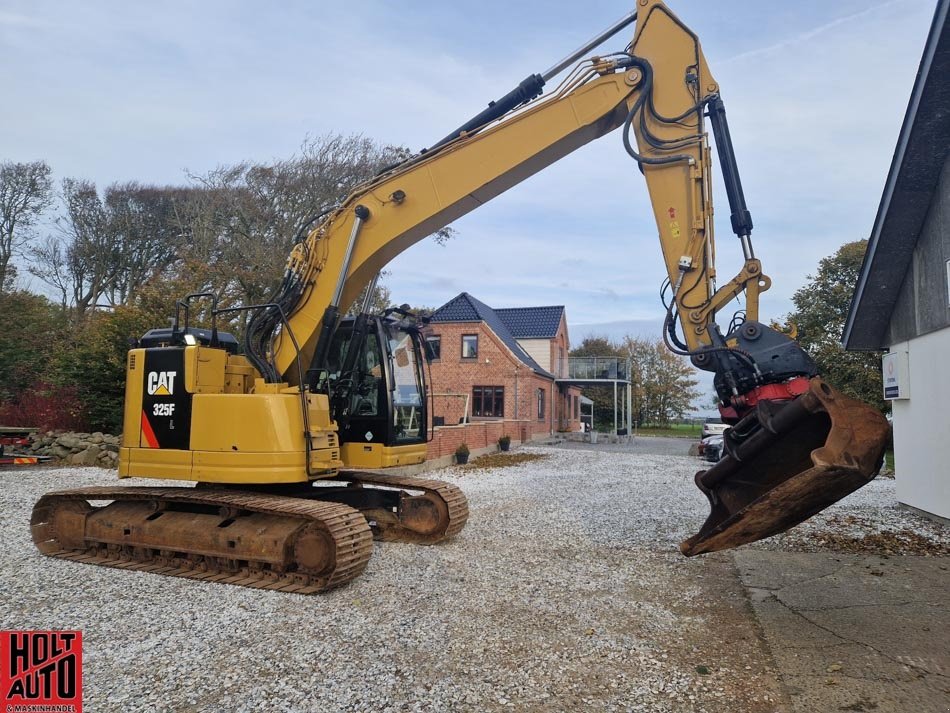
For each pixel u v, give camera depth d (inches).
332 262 270.8
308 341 273.9
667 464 716.7
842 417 172.1
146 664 163.8
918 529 326.0
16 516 355.9
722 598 218.5
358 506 318.3
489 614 201.8
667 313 225.0
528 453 851.4
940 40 258.7
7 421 652.7
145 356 272.8
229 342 292.8
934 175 311.1
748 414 202.5
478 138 253.1
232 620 196.9
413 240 268.8
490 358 1078.4
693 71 229.6
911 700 144.9
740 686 152.6
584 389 1909.4
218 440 250.2
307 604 213.3
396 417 285.7
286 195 878.4
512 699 146.4
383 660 166.7
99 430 653.9
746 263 215.6
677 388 2075.5
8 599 217.8
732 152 224.4
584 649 174.2
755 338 206.2
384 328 290.8
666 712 140.6
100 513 282.2
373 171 872.3
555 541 305.7
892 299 379.9
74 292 1227.9
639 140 235.0
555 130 244.2
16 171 1117.7
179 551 258.4
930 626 191.3
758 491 202.7
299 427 249.9
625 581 238.8
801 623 194.2
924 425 354.0
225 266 861.8
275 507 239.1
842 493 171.6
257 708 141.3
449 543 300.0
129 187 1235.9
